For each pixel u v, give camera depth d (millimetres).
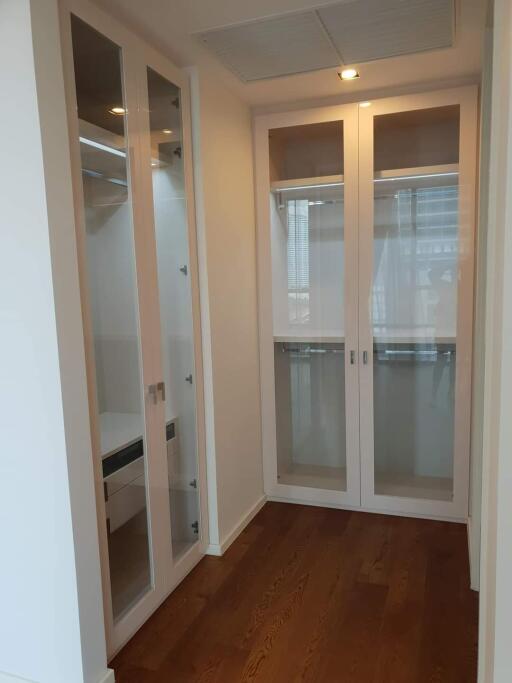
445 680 1894
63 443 1696
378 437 3291
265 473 3479
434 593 2424
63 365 1684
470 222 2900
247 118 3164
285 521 3211
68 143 1704
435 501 3160
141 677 1956
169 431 2498
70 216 1712
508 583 1187
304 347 3389
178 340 2562
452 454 3146
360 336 3184
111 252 2057
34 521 1779
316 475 3465
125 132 2125
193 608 2363
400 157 3043
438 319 3088
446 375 3117
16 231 1665
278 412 3471
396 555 2775
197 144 2592
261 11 2074
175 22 2152
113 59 2059
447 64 2637
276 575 2615
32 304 1677
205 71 2633
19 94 1600
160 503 2383
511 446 1181
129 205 2154
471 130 2844
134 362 2213
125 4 2006
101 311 1989
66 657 1801
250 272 3229
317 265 3279
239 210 3059
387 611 2303
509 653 1181
